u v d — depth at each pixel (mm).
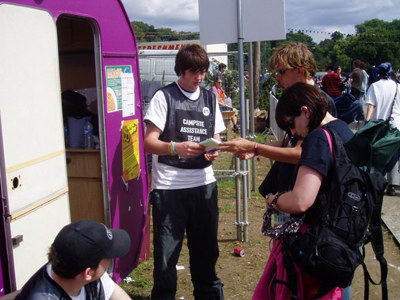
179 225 3102
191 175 3068
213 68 12469
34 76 2404
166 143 2891
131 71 3715
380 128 2238
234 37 4340
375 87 6172
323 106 2246
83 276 1701
